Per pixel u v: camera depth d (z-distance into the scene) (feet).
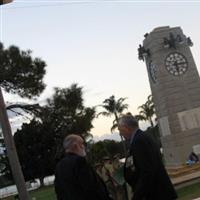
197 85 100.53
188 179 73.36
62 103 138.00
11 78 123.44
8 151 46.98
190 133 97.91
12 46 127.03
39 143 174.40
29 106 132.98
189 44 101.76
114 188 31.22
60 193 19.86
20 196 46.85
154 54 101.50
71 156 19.69
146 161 19.12
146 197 19.47
